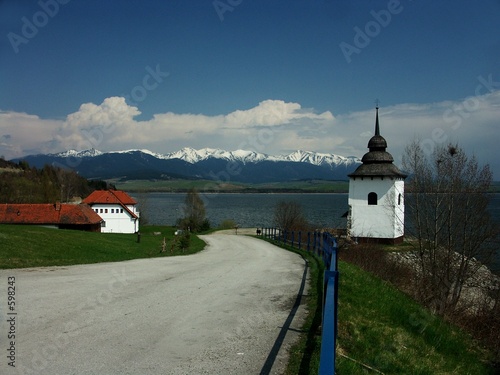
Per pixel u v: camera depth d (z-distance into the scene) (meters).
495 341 16.52
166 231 65.81
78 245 23.84
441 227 27.42
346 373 6.38
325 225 74.19
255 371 5.94
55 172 90.38
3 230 23.59
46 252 19.73
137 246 31.05
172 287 11.98
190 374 5.78
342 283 11.96
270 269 16.67
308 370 5.97
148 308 9.34
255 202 193.88
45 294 10.44
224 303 10.05
